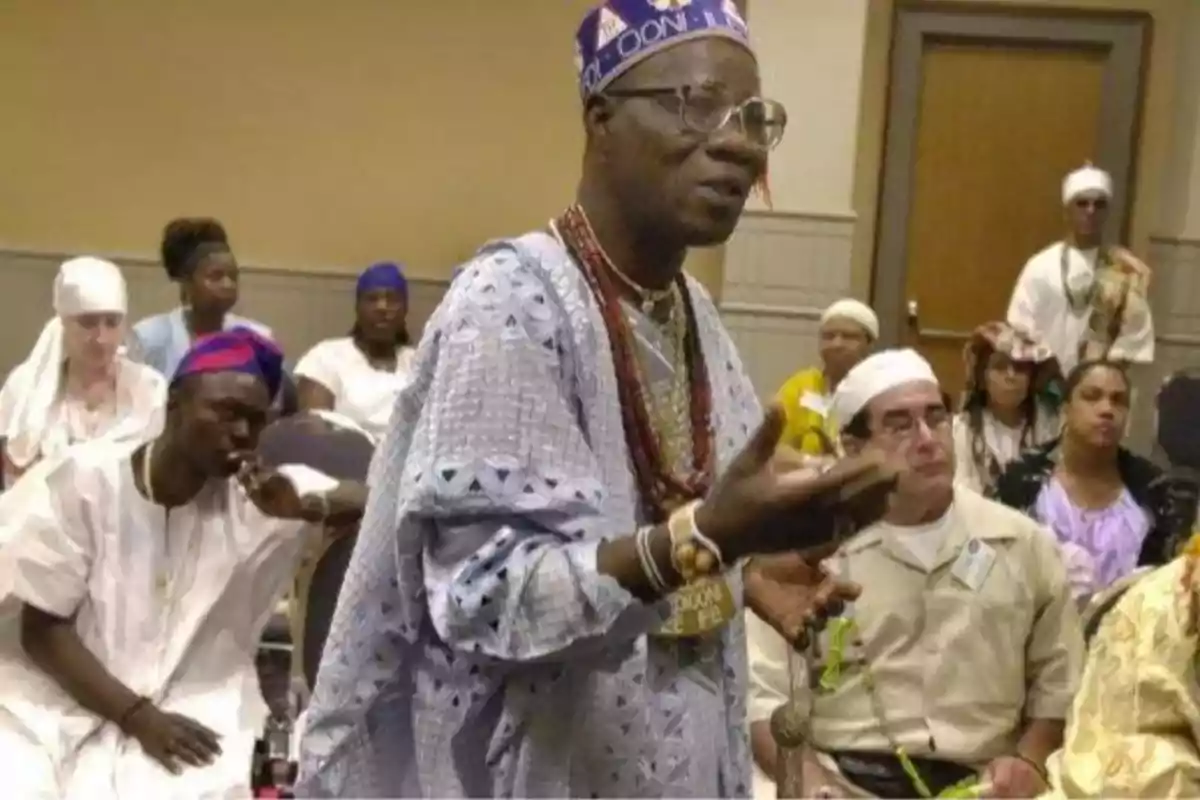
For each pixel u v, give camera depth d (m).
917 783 2.53
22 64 6.46
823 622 1.51
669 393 1.38
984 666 2.68
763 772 2.65
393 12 6.43
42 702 2.54
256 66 6.46
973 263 6.45
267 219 6.53
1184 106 6.32
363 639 1.36
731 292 6.20
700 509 1.13
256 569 2.63
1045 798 2.11
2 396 3.96
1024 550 2.73
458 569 1.22
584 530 1.22
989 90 6.37
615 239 1.35
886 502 1.10
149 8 6.43
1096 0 6.28
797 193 6.13
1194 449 4.60
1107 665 2.04
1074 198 5.84
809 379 3.01
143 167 6.51
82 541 2.53
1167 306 6.37
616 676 1.29
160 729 2.51
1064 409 3.88
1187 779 1.95
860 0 6.01
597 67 1.31
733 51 1.29
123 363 4.00
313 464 2.89
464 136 6.48
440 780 1.33
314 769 1.38
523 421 1.24
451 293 1.32
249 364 2.53
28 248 6.51
